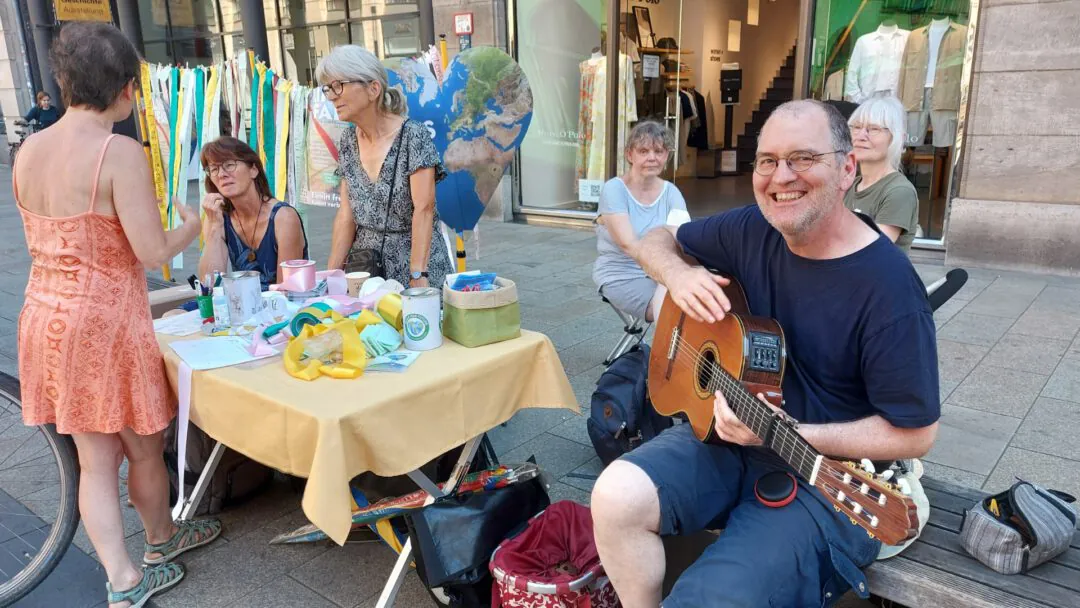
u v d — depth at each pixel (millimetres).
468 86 3629
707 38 9875
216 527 2635
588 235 8000
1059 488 2793
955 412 3451
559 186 8609
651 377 2303
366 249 3113
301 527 2613
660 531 1773
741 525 1703
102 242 2025
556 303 5422
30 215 2025
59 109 8008
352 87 2816
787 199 1656
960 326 4605
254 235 3123
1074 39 5316
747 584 1586
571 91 8242
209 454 2752
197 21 14422
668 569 2246
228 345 2354
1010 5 5520
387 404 1924
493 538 2105
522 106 3775
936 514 1927
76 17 6504
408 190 3012
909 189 2520
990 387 3711
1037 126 5602
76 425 2098
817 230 1692
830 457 1674
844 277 1695
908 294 1634
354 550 2578
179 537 2508
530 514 2219
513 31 8195
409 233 3127
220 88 5121
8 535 2650
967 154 5957
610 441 2846
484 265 6660
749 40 10758
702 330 1986
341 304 2484
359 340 2178
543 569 2025
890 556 1758
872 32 6531
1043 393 3631
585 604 1915
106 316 2049
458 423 2133
